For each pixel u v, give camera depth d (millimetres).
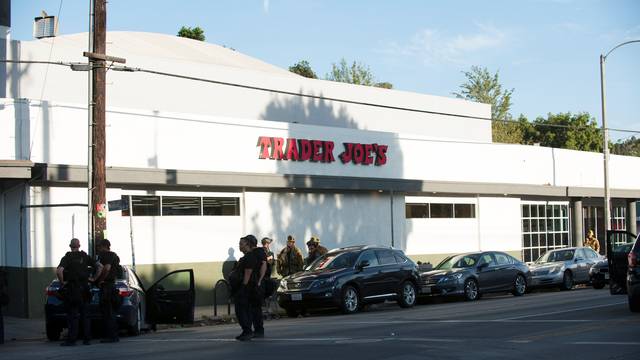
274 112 32594
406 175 30719
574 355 10742
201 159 24141
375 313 20562
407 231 30547
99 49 17953
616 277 19391
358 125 36188
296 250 23797
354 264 21312
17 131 20531
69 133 21328
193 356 11719
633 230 43469
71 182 21188
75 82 26297
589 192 38562
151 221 23016
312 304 20375
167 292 17109
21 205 20703
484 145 34094
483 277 25141
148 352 12602
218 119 24625
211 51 38281
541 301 21812
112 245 22141
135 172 22047
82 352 13008
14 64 24953
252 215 25438
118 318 15219
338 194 28156
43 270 20672
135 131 22688
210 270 24234
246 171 25250
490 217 34156
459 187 31844
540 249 36969
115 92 28156
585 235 40469
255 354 11688
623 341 12016
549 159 37250
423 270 25703
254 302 14062
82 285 14398
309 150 27109
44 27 23641
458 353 11141
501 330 14039
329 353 11500
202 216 24203
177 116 23656
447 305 22719
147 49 33656
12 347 14633
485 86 75938
